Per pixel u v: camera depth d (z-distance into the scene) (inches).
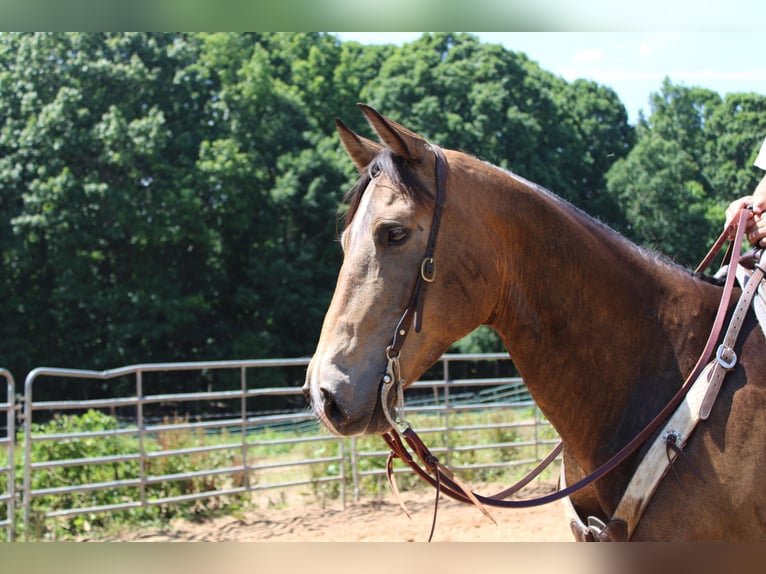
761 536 78.5
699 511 78.6
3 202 956.6
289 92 1132.5
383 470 331.6
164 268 1020.5
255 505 305.9
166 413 991.0
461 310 83.0
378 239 80.5
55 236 929.5
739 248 90.9
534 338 88.7
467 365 1085.8
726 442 79.4
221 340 1039.0
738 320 84.8
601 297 88.1
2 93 962.1
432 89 1106.7
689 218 967.6
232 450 333.7
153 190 969.5
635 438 82.6
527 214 87.7
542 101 1103.6
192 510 294.0
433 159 84.4
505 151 1043.3
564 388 88.9
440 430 337.1
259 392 302.0
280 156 1083.9
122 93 998.4
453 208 83.0
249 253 1072.8
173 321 966.4
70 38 977.5
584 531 87.4
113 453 287.1
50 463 250.5
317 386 77.2
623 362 87.4
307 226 1097.4
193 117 1056.2
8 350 939.3
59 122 927.7
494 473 371.2
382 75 1171.3
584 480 82.8
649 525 80.0
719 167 1052.5
